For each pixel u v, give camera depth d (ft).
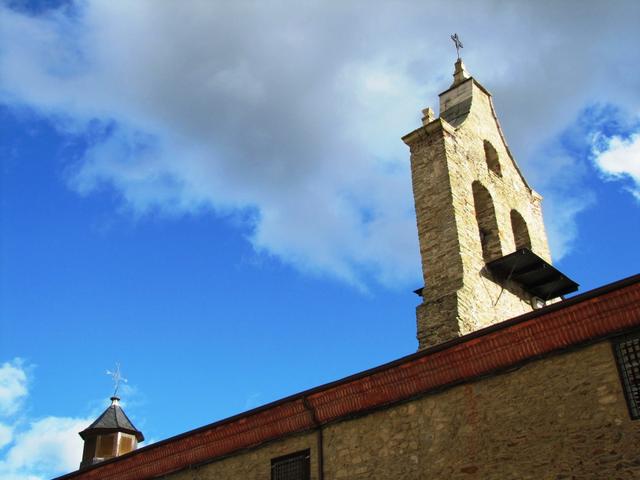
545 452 40.60
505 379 43.98
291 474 51.01
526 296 86.79
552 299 89.40
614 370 40.04
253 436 54.29
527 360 43.52
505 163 98.53
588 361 41.22
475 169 91.09
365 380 49.24
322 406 51.11
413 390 47.47
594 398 40.11
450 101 102.37
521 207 95.81
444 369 46.37
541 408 41.81
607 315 41.06
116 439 95.40
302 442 51.55
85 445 96.12
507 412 42.98
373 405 49.14
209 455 56.49
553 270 82.99
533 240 93.45
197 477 56.44
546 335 42.86
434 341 72.95
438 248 81.05
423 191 86.48
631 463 37.58
